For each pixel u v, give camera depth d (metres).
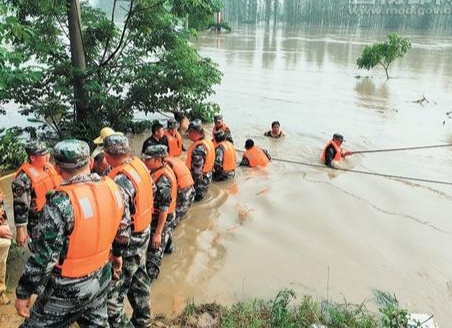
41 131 10.84
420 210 6.77
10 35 6.43
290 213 6.44
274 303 4.07
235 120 12.62
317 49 35.97
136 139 10.57
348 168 8.74
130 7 10.15
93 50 10.66
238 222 6.08
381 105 15.16
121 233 2.92
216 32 54.88
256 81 19.72
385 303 4.37
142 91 10.20
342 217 6.38
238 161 9.07
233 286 4.57
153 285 4.53
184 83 10.50
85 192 2.52
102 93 9.66
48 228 2.40
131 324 3.49
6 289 4.23
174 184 4.50
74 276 2.57
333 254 5.30
